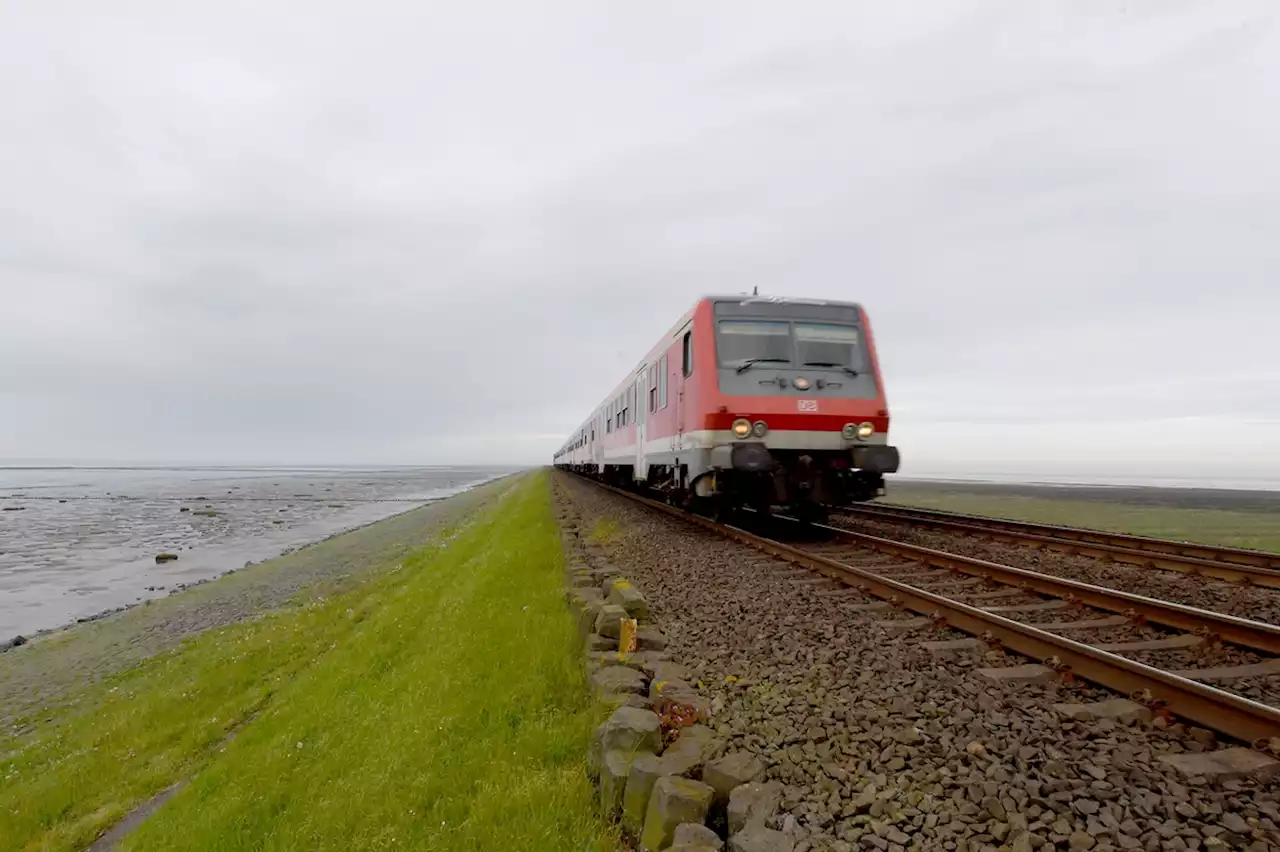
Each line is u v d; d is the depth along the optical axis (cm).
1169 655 510
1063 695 431
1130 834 273
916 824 291
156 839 549
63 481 14225
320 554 2850
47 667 1460
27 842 681
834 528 1160
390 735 532
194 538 3869
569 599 741
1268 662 475
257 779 571
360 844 391
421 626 912
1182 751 349
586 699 495
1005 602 690
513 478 9744
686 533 1225
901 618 619
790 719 399
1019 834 275
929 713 397
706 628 610
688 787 314
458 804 398
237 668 1155
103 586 2478
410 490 9969
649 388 1519
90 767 824
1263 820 282
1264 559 863
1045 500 2834
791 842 280
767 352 1056
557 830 347
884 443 1050
